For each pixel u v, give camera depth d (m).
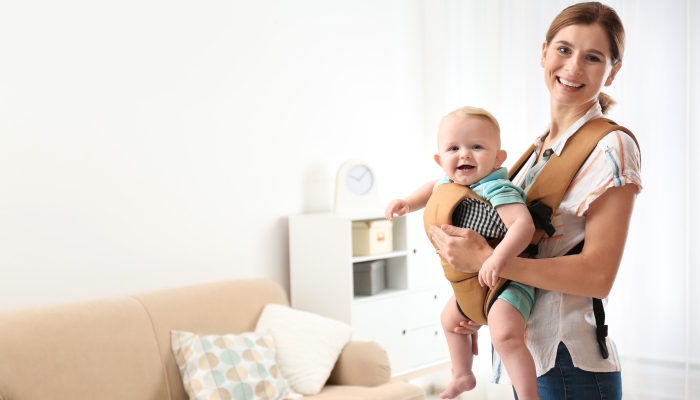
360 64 4.26
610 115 3.55
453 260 1.29
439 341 4.09
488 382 3.59
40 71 2.93
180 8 3.40
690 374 3.36
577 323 1.28
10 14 2.84
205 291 3.12
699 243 3.35
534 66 3.86
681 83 3.39
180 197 3.41
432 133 4.63
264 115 3.76
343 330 3.09
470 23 4.21
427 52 4.65
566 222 1.29
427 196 1.62
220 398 2.70
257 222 3.73
